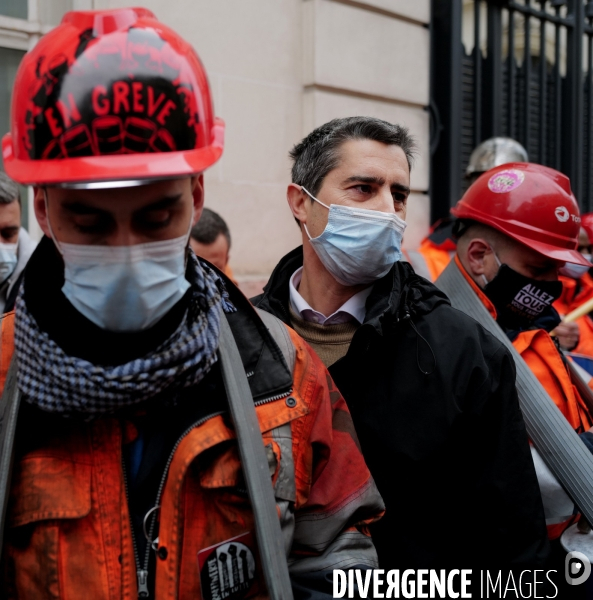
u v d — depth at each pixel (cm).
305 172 173
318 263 171
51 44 93
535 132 566
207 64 364
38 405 95
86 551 97
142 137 89
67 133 88
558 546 185
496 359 155
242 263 385
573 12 571
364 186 163
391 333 157
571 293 369
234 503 103
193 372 100
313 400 117
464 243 215
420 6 459
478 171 437
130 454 104
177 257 99
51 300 103
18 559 98
